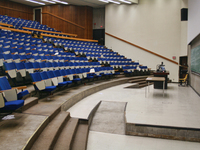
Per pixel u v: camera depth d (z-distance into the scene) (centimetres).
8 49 627
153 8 1108
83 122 337
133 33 1195
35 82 378
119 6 1258
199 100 518
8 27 1070
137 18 1177
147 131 311
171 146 277
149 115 368
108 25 1322
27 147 186
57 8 1481
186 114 375
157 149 269
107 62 1003
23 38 923
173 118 347
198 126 301
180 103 479
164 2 1064
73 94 480
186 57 1027
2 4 1384
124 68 980
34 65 539
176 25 1027
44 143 208
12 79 436
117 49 1281
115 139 303
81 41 1338
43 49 854
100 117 401
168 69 1066
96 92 645
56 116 308
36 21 1427
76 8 1461
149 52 1131
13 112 286
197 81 646
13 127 227
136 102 491
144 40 1149
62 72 561
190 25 730
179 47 1023
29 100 335
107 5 1329
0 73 508
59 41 1148
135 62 1148
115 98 545
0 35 830
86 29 1466
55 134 235
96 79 806
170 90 708
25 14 1522
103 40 1497
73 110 405
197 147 274
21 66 488
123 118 392
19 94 303
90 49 1197
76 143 262
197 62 639
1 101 232
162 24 1076
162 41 1080
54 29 1410
